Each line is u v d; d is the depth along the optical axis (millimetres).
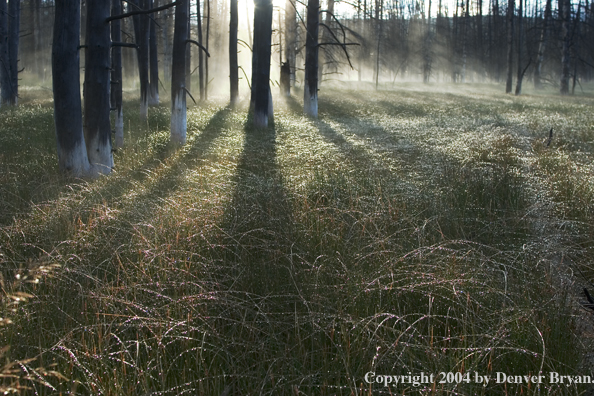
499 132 13203
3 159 8820
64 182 7504
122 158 10023
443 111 22422
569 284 3926
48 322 3238
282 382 2727
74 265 3965
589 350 3242
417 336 3119
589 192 6598
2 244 4430
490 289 3609
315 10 20078
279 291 3705
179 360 2922
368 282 3699
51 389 2631
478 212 5973
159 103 24141
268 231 4680
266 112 16016
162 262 4020
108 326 3104
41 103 21766
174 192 6316
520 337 3100
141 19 16531
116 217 5090
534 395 2604
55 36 7965
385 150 10555
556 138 12195
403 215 5453
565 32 39344
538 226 5293
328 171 8039
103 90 8742
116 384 2566
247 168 8664
